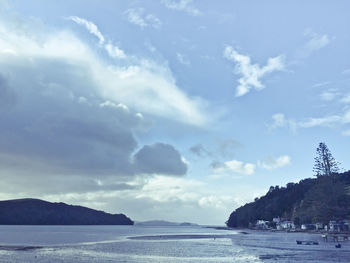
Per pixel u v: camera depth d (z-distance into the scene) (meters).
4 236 120.69
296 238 116.94
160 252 62.59
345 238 107.25
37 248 68.81
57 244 81.69
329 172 159.75
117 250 66.00
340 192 157.25
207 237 129.00
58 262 47.12
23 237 114.81
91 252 61.44
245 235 149.50
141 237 124.25
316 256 55.31
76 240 99.31
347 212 156.00
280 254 59.00
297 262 47.53
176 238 119.12
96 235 137.88
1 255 55.06
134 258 52.66
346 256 55.12
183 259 51.97
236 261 49.53
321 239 108.00
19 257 52.53
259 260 50.50
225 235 150.88
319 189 160.12
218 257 54.59
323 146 162.12
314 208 169.75
